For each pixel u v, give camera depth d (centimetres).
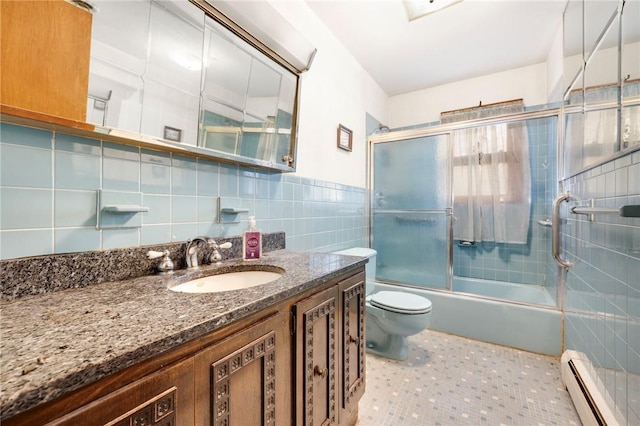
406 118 319
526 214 245
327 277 96
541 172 242
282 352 77
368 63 256
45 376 35
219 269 105
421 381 155
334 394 102
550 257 228
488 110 272
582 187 153
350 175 243
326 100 206
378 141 273
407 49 234
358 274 123
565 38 187
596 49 135
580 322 152
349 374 114
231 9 111
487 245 269
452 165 246
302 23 178
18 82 63
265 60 136
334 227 217
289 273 95
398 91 315
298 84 158
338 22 200
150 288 76
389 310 172
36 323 52
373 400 139
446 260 245
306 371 86
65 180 77
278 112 147
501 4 182
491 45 228
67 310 59
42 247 73
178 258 103
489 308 204
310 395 88
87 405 39
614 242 112
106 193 85
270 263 113
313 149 190
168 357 49
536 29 207
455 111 287
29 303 63
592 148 137
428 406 135
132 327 50
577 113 163
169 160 103
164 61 95
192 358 53
